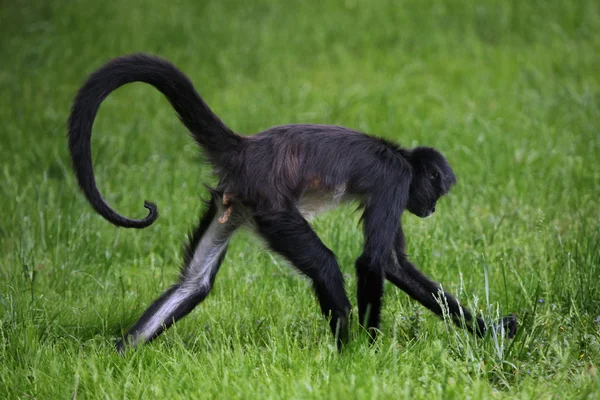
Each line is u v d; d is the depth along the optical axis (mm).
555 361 13281
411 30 42281
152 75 14211
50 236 20547
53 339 14922
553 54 37812
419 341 14180
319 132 14555
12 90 34562
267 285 17734
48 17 43750
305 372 12289
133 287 18141
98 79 14062
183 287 14742
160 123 31500
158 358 13727
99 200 14047
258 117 31375
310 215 14711
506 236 19812
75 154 14000
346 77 36812
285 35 42188
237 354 13312
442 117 31062
